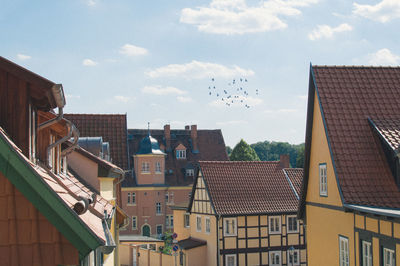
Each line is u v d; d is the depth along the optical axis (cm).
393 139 1529
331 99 1675
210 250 3450
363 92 1709
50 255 495
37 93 634
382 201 1460
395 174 1511
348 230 1528
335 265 1633
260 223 3431
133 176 5947
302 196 1922
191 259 3438
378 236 1342
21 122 609
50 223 500
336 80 1733
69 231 488
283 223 3484
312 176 1852
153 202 5884
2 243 493
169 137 6556
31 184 476
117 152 2927
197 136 6788
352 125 1616
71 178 1159
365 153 1558
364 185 1495
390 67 1806
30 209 498
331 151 1556
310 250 1870
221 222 3350
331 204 1656
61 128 889
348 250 1525
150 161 5922
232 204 3409
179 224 4006
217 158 6650
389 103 1689
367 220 1406
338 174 1513
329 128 1602
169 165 6344
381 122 1612
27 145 610
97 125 3083
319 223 1780
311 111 1825
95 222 588
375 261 1357
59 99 640
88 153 1413
